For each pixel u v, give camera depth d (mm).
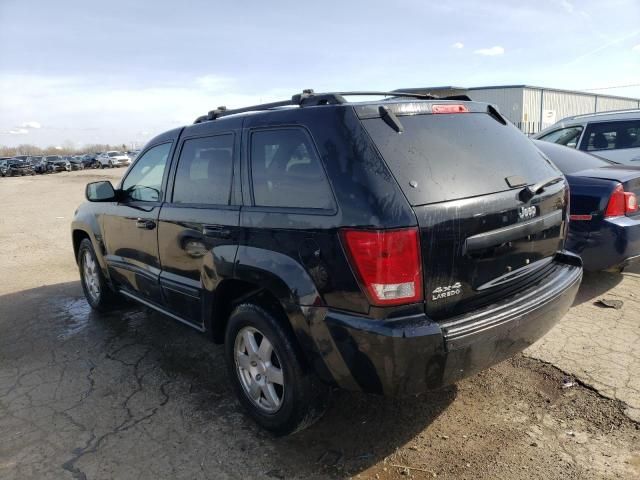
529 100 38812
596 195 4570
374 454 2816
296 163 2715
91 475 2736
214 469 2756
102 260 4883
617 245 4523
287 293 2650
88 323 5098
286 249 2684
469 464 2684
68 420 3299
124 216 4281
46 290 6383
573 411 3088
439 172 2529
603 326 4230
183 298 3619
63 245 9398
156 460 2850
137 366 4062
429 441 2896
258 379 3068
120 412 3375
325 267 2486
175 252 3604
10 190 25781
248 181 3012
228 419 3246
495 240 2615
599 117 7887
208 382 3758
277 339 2799
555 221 3123
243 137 3090
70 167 51969
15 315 5434
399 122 2609
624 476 2537
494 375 3551
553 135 8555
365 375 2455
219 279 3137
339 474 2676
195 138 3570
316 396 2816
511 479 2555
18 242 9867
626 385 3312
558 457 2695
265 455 2859
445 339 2359
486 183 2664
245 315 2986
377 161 2412
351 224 2367
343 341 2455
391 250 2285
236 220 3000
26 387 3777
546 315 2838
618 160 7465
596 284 5270
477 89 40250
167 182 3797
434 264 2387
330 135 2568
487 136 2979
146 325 4969
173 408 3400
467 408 3191
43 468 2811
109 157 55875
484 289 2615
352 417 3172
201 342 4500
